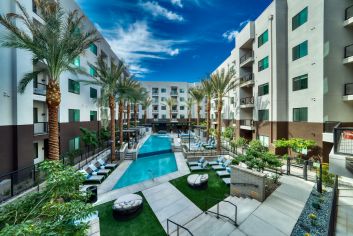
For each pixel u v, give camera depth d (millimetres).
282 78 19375
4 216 4504
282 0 19438
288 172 12523
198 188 11383
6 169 11906
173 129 54844
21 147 12820
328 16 14992
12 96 12453
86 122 24062
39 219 4504
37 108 17078
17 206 4875
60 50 10102
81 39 10992
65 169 6238
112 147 18578
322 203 8352
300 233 6258
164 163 19281
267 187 9992
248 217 7273
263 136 21922
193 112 60250
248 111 27734
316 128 15570
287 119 19234
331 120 14969
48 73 10562
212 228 6879
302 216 7270
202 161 16984
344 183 10727
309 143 15156
